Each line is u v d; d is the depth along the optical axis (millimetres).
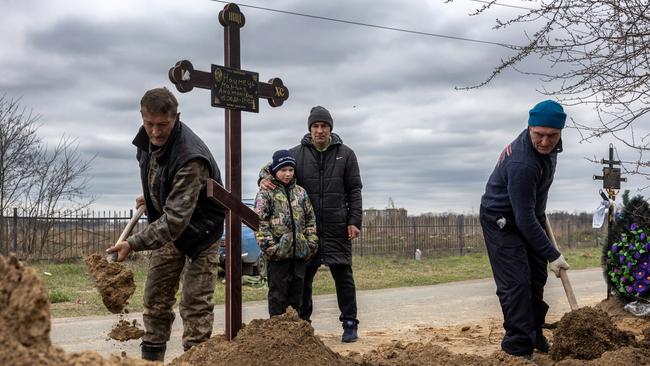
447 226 24875
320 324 8695
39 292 2613
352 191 7031
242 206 4594
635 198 8320
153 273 4598
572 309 5223
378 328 8203
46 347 2602
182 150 4363
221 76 4527
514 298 5250
